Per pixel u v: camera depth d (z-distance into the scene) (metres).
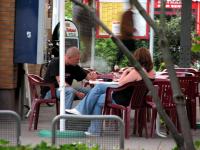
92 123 14.23
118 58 36.72
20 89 25.06
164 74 26.09
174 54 41.38
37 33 23.94
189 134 10.02
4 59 23.97
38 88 25.72
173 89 9.95
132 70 20.19
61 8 20.27
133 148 17.86
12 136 14.70
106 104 20.55
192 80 22.59
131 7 10.48
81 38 34.62
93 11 9.82
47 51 37.62
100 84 20.75
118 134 13.70
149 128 22.17
